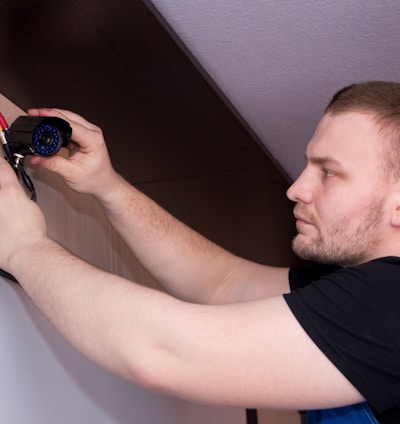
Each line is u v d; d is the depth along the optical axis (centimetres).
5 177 137
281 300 124
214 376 120
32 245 133
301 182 149
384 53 177
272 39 169
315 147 147
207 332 120
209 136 200
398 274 127
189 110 183
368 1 156
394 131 140
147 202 169
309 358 119
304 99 198
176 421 239
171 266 174
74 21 138
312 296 123
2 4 131
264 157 216
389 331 120
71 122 148
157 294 125
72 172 151
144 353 121
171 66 160
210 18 159
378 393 120
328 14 160
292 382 120
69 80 161
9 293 146
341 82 190
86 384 176
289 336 120
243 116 205
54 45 146
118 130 191
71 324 125
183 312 123
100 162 154
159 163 216
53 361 161
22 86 161
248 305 124
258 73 184
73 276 128
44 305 128
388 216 140
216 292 181
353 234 141
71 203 185
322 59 179
